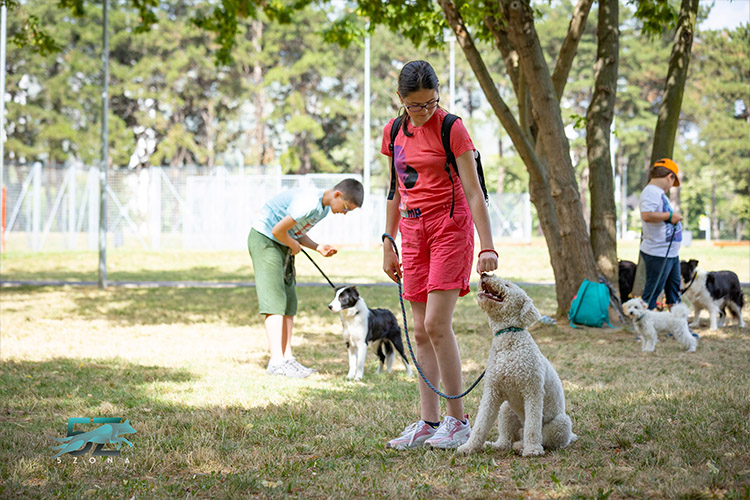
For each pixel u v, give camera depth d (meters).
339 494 3.34
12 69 42.97
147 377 6.45
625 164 52.81
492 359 3.90
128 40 44.34
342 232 31.95
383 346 7.13
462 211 4.05
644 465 3.73
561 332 9.09
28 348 8.10
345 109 47.47
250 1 13.23
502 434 4.07
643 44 46.91
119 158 45.22
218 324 10.47
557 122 9.34
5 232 26.47
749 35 17.28
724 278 9.64
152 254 27.33
